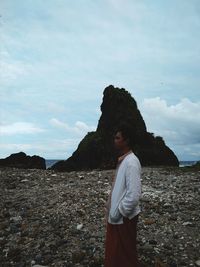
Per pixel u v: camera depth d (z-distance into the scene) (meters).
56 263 2.73
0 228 3.54
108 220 2.10
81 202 4.42
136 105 11.14
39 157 10.02
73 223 3.64
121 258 2.03
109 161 9.62
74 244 3.08
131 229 2.03
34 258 2.82
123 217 2.02
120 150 2.13
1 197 4.90
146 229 3.41
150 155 10.34
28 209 4.23
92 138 10.38
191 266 2.65
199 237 3.20
